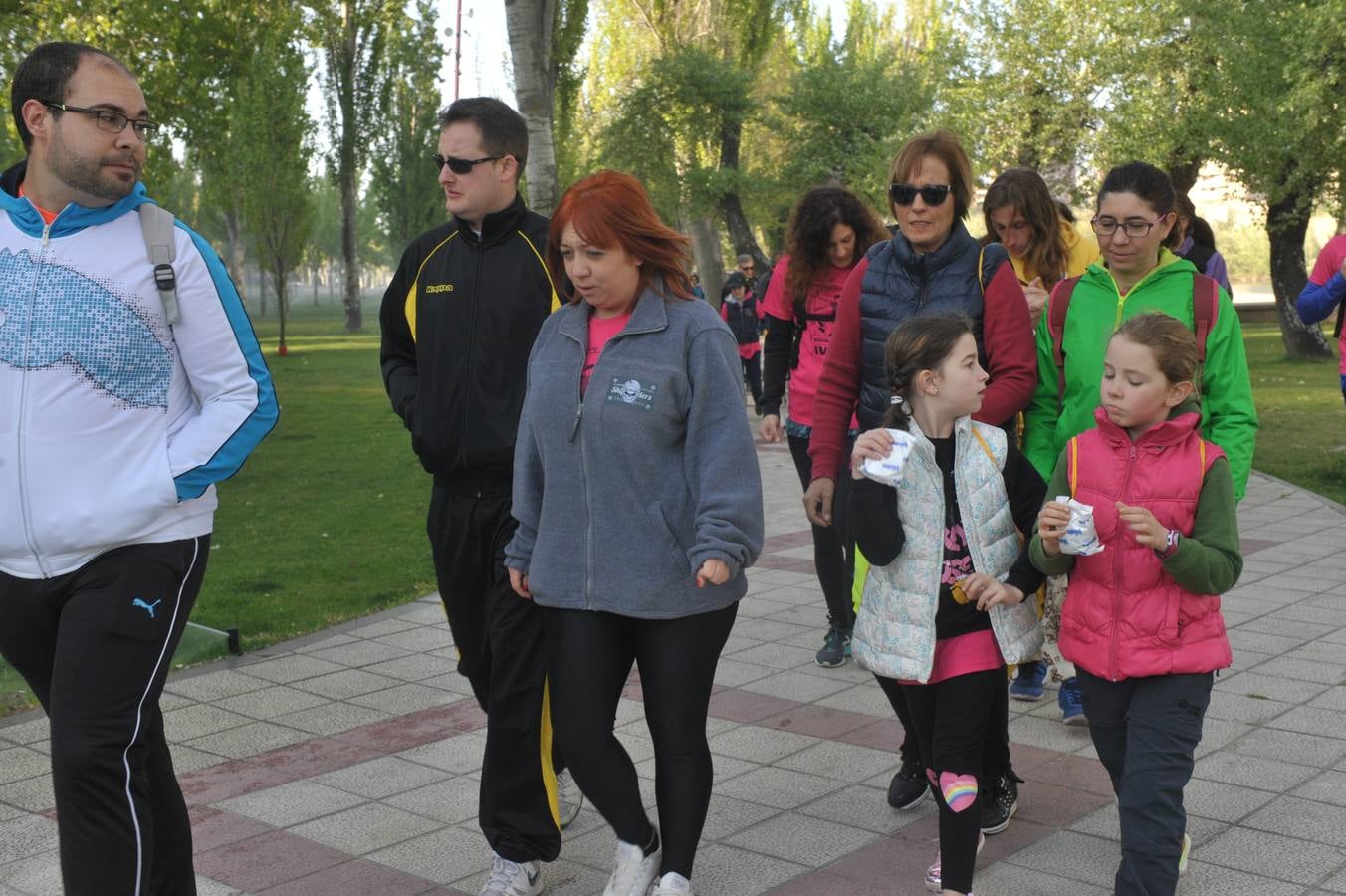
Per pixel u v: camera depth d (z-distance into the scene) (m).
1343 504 9.66
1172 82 24.66
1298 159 21.72
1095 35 25.67
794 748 4.64
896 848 3.76
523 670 3.44
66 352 2.84
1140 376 3.10
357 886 3.62
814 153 33.78
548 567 3.20
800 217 5.38
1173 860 3.01
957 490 3.26
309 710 5.25
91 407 2.86
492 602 3.52
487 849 3.86
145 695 2.86
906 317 3.96
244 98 32.84
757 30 34.84
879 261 4.09
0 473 2.84
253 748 4.80
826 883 3.53
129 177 2.91
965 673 3.25
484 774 3.51
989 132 26.98
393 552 9.09
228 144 34.00
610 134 34.56
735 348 3.22
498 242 3.54
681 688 3.19
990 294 3.87
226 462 2.97
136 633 2.84
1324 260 6.10
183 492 2.92
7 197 2.92
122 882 2.80
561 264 3.41
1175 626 3.11
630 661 3.32
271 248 33.62
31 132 2.86
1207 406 3.70
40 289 2.86
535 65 12.73
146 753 2.92
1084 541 3.02
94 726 2.77
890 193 3.94
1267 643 5.73
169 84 15.14
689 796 3.20
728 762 4.53
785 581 7.46
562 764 3.68
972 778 3.21
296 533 10.05
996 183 4.77
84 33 12.38
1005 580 3.28
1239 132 22.19
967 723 3.24
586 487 3.17
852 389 4.18
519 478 3.31
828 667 5.66
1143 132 24.11
